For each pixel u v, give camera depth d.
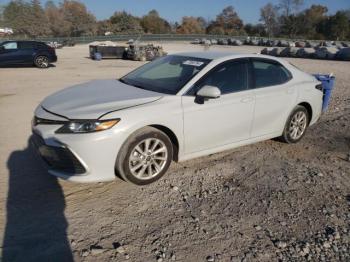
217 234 3.29
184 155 4.38
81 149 3.57
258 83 4.96
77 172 3.71
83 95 4.25
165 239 3.18
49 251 2.95
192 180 4.34
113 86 4.64
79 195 3.87
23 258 2.85
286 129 5.56
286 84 5.31
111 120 3.67
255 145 5.67
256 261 2.96
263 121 5.09
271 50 31.97
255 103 4.86
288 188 4.25
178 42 67.00
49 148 3.70
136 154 3.94
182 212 3.62
